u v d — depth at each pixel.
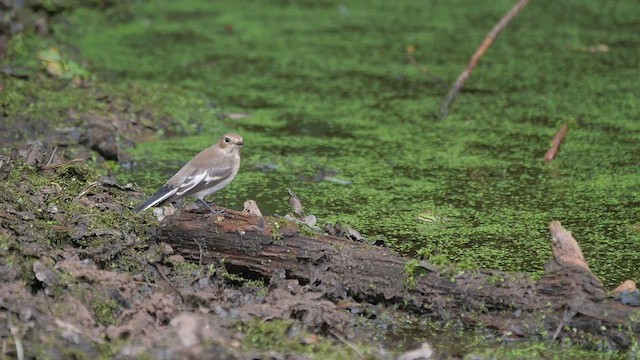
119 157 13.86
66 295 9.05
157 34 20.62
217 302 9.48
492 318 9.54
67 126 14.19
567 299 9.40
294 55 19.64
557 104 16.97
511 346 9.28
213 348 8.45
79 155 13.34
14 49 17.02
